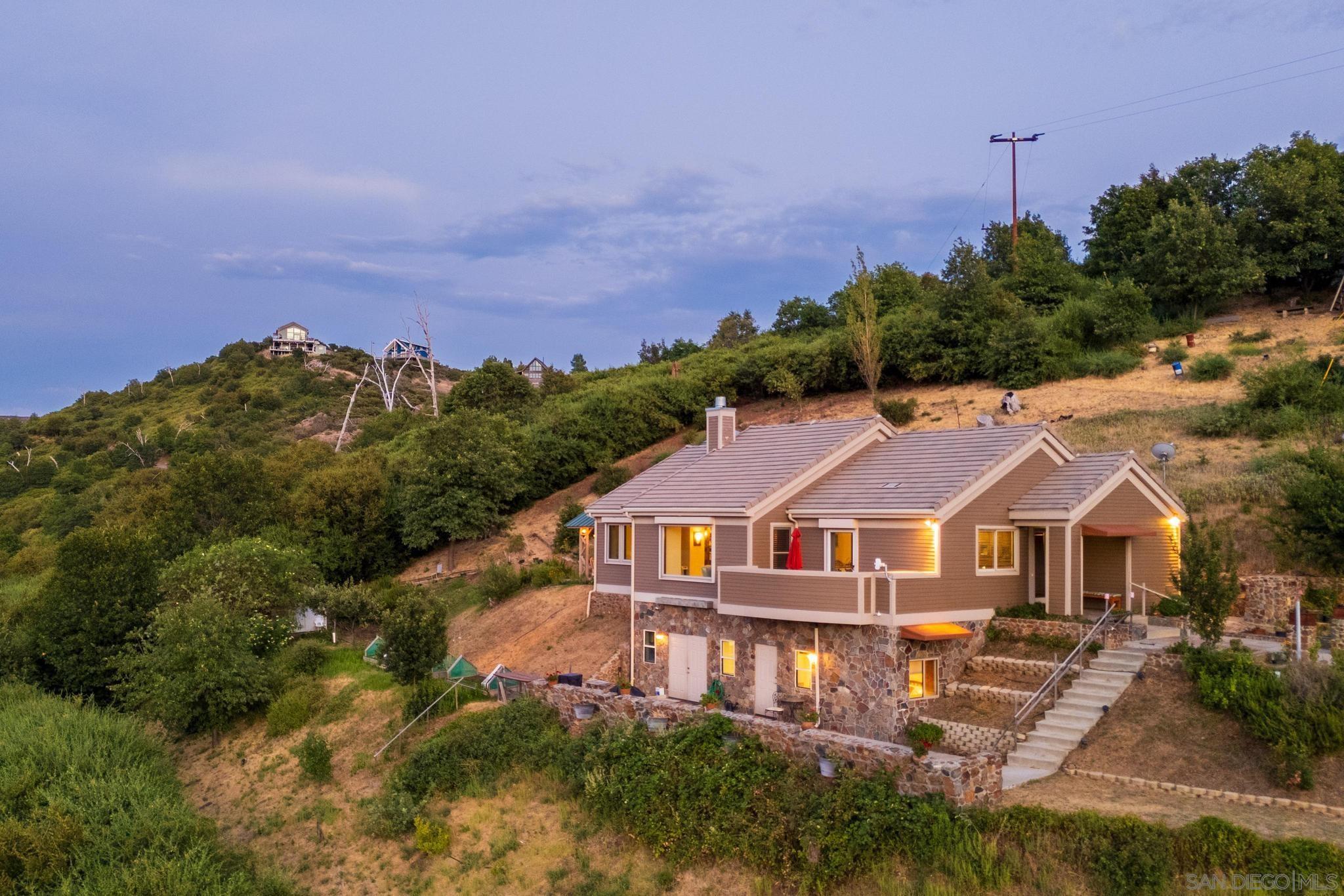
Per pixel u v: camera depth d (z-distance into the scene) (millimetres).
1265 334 45719
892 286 65625
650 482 32219
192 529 43969
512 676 26750
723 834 18000
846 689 21438
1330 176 51062
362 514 47500
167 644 30375
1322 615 22203
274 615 34969
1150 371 45562
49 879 21047
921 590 21406
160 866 21234
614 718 22938
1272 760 16219
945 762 16609
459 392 60688
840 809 16797
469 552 46594
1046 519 23656
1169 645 20969
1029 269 56844
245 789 26234
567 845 20125
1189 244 50438
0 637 35156
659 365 68312
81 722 28297
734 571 23625
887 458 26172
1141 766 17250
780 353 56781
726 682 24391
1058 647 22047
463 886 19984
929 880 15250
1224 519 29016
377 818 22469
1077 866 14523
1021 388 47812
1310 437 33875
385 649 27594
